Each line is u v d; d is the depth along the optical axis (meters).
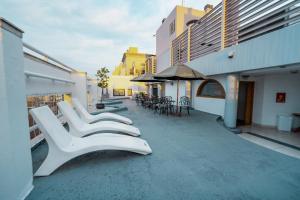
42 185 2.23
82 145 2.85
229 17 6.00
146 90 23.69
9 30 1.76
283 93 6.87
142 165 2.85
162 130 5.22
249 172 2.66
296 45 3.61
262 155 3.34
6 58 1.70
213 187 2.25
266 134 5.91
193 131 5.12
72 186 2.22
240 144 3.98
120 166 2.80
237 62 5.48
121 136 3.67
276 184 2.35
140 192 2.12
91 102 11.60
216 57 6.67
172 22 13.29
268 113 7.13
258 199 2.03
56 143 2.54
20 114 1.94
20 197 1.90
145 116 7.86
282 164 2.96
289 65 3.96
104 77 13.75
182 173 2.60
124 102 16.94
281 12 4.06
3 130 1.70
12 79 1.80
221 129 5.37
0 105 1.68
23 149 1.99
